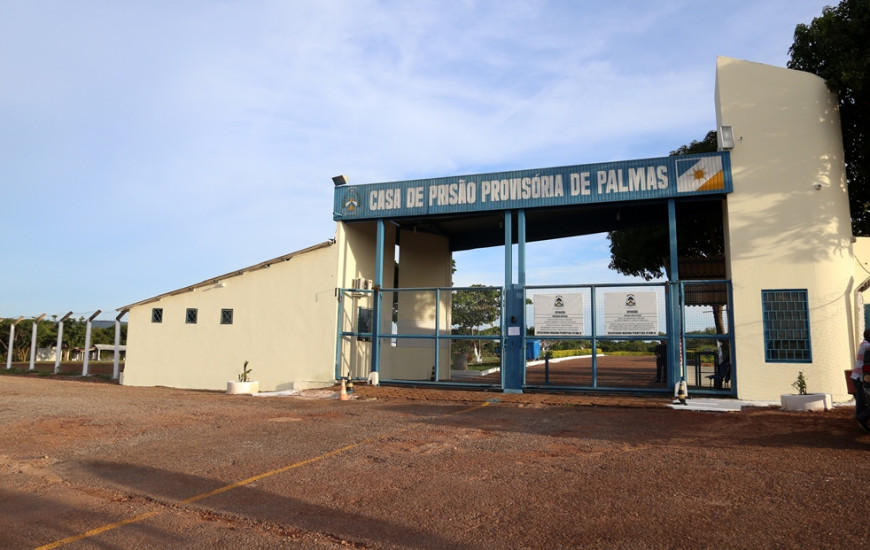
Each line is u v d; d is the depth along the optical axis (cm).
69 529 477
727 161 1397
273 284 1752
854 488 556
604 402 1268
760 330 1321
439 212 1623
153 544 443
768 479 596
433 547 429
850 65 1304
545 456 727
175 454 750
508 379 1495
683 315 1379
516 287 1523
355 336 1731
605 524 468
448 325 2031
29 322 3941
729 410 1147
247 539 451
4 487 603
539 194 1534
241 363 1744
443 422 1012
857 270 1409
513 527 466
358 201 1706
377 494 564
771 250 1339
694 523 465
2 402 1297
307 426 966
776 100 1385
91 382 2020
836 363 1271
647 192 1445
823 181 1330
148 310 1873
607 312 1432
